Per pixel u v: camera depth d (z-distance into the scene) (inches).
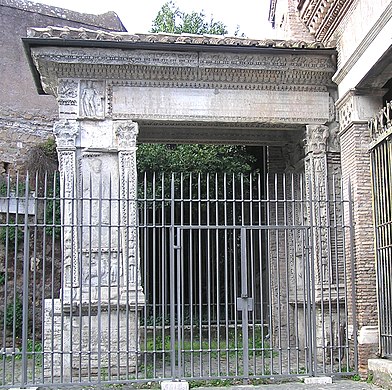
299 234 500.7
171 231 369.4
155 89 443.8
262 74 450.6
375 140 390.3
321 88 463.2
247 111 451.5
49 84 450.9
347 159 430.3
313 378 373.4
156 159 687.7
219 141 530.3
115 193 433.1
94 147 432.8
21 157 728.3
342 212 425.1
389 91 438.0
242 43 436.1
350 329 406.6
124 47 426.9
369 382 373.1
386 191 378.0
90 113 435.8
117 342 380.2
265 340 568.1
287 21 560.7
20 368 459.5
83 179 430.9
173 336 367.2
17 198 359.3
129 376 398.9
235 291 376.5
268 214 466.3
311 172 454.3
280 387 360.8
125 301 414.6
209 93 449.1
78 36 422.0
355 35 409.4
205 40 432.8
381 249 385.4
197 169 685.9
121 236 426.6
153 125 465.4
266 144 539.5
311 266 389.4
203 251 693.9
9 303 621.3
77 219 384.8
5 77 752.3
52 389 369.1
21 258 634.8
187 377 364.8
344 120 437.7
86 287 418.6
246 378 367.6
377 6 366.3
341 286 442.3
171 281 368.8
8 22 781.9
